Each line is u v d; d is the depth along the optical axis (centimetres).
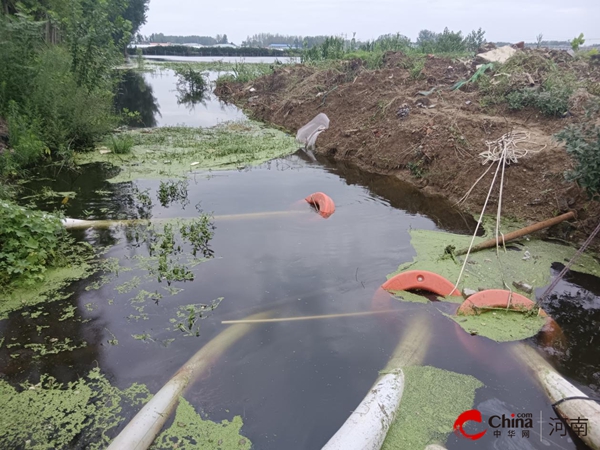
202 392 308
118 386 314
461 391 313
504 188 648
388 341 362
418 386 317
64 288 434
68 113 945
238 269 475
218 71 2948
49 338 362
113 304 409
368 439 258
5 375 323
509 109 835
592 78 982
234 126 1315
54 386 314
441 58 1266
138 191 722
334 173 857
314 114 1221
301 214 636
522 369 335
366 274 468
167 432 278
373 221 618
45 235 472
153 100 1898
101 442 272
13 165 754
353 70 1423
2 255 434
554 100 767
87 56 1041
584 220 547
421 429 283
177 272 458
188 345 354
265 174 845
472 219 628
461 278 462
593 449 267
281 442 271
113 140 970
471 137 754
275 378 320
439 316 395
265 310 400
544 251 521
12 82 873
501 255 514
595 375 329
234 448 268
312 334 368
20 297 415
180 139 1117
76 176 800
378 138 910
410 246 539
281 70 1781
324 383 317
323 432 278
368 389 311
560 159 623
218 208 656
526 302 400
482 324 382
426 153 777
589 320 397
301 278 457
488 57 1146
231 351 346
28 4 1334
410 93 1016
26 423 285
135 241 541
